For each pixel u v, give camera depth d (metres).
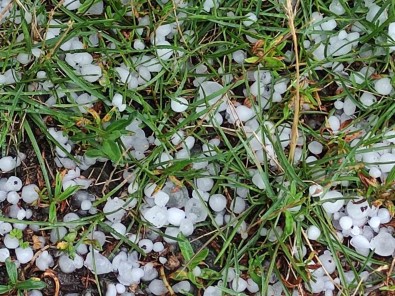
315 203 0.36
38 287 0.36
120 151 0.37
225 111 0.38
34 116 0.37
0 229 0.37
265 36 0.38
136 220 0.37
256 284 0.37
